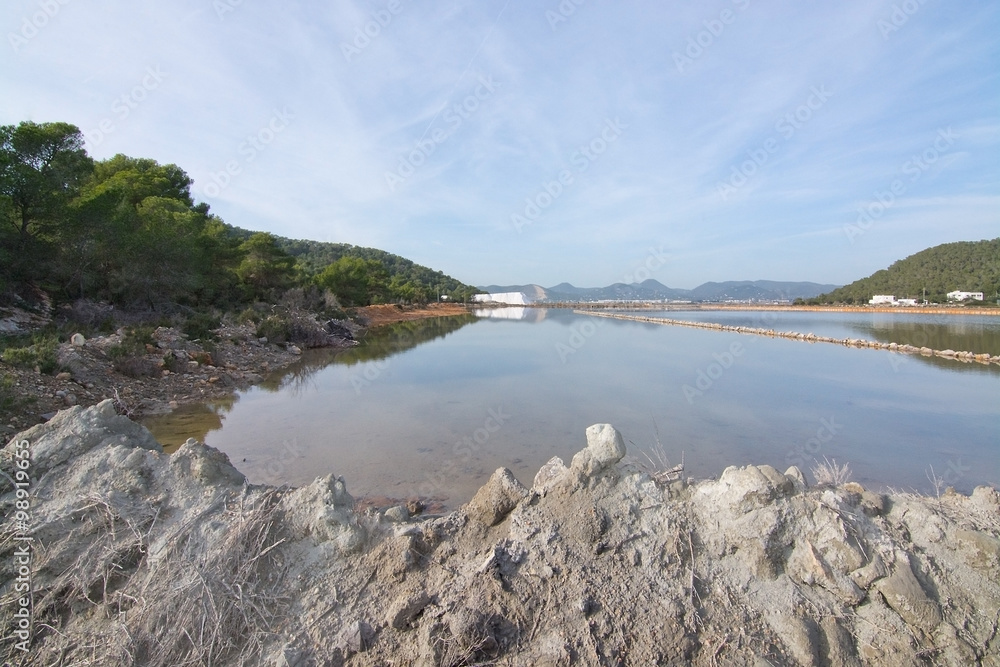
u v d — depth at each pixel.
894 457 8.62
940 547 3.37
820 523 3.41
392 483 7.23
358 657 2.94
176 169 35.91
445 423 10.67
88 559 3.47
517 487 3.91
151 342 15.02
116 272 21.72
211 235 30.53
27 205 17.06
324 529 3.64
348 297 52.56
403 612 3.08
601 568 3.32
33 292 17.97
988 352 23.12
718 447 9.10
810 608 3.10
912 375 17.52
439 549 3.61
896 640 2.95
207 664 2.98
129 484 3.92
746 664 2.83
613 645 2.91
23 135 18.55
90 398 10.09
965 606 3.06
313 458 8.33
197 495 3.93
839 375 17.45
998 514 3.62
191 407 11.81
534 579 3.27
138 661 3.01
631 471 3.89
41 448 4.08
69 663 3.02
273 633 3.10
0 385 8.55
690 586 3.20
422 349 26.34
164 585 3.29
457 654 2.86
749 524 3.43
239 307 31.91
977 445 9.29
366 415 11.40
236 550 3.45
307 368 19.22
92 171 23.02
